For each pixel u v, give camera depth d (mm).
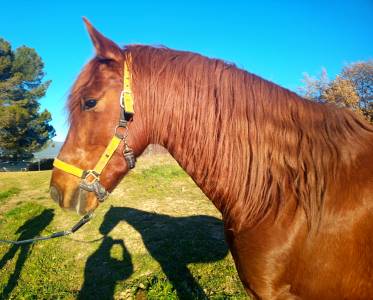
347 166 1567
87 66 1812
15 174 12117
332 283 1532
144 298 3670
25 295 3895
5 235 5895
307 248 1546
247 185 1698
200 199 6871
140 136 1795
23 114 25438
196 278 3891
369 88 13492
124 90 1726
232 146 1702
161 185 7961
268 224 1628
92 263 4590
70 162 1802
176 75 1761
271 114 1688
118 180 1845
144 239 5102
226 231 1852
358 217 1489
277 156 1655
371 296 1517
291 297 1614
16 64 28844
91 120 1754
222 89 1728
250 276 1681
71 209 1828
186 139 1770
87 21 1722
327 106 1756
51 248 5137
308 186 1577
